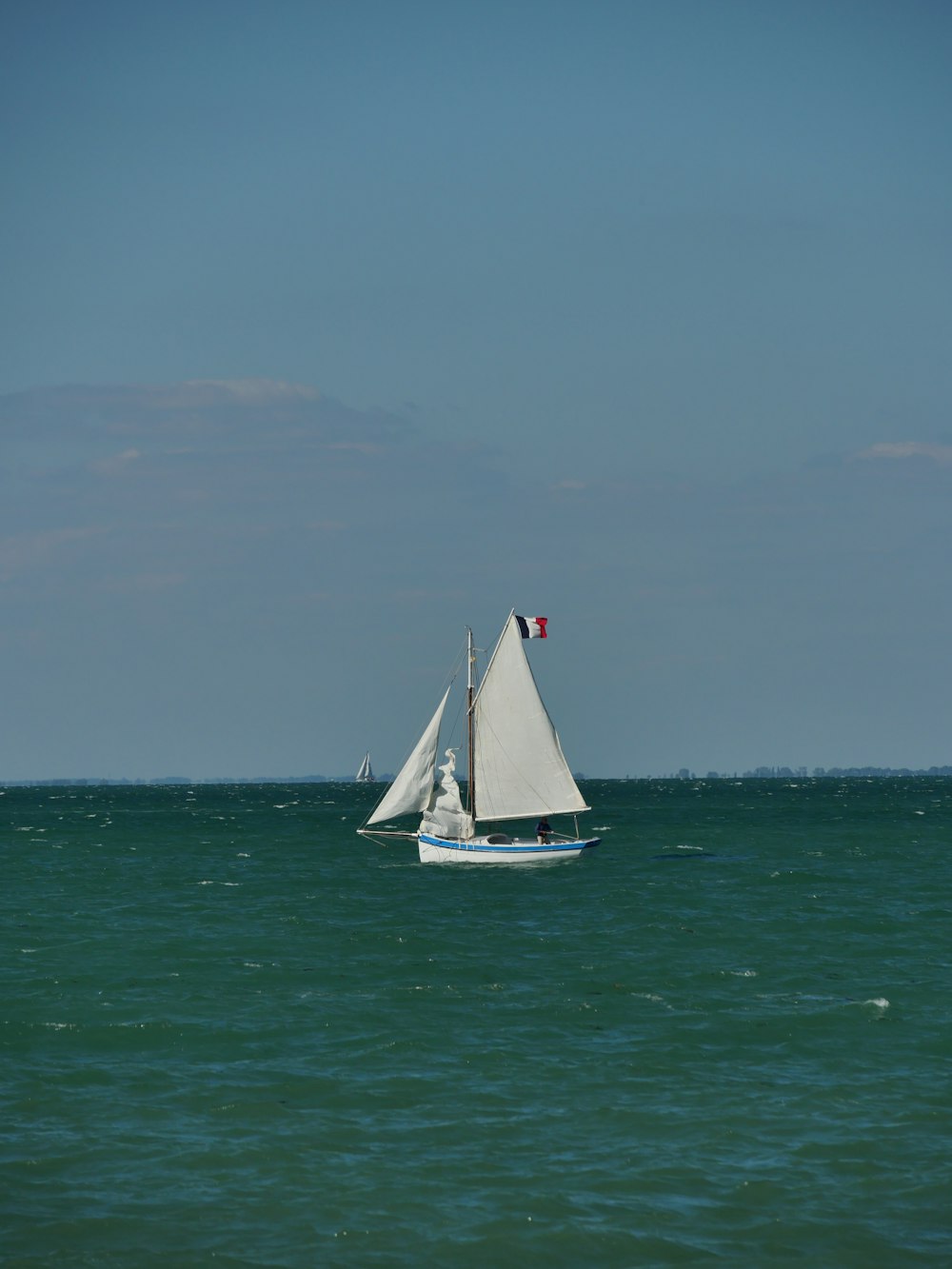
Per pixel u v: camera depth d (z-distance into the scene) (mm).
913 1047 134375
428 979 171000
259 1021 146375
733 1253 87688
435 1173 100688
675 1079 123688
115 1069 127312
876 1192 96750
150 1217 92875
